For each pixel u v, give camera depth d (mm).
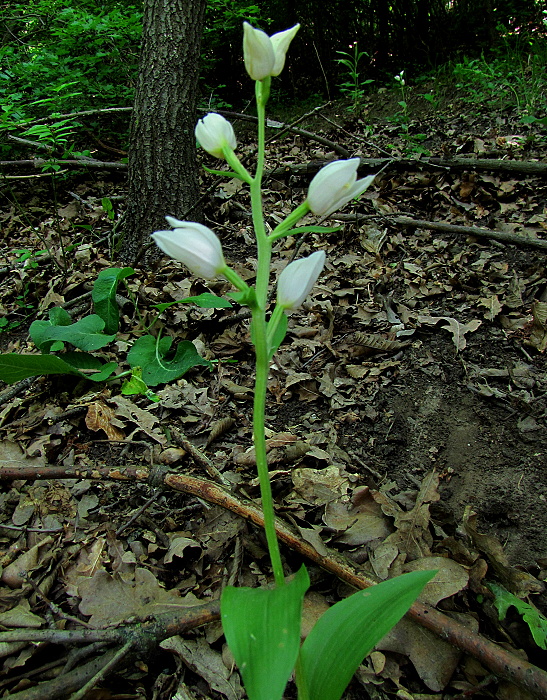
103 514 272
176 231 150
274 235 166
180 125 510
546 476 282
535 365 351
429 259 482
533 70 804
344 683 153
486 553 231
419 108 884
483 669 198
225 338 406
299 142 813
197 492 253
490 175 570
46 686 184
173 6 493
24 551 253
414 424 328
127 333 418
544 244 442
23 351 410
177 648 206
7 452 304
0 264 527
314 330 409
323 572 235
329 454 305
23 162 656
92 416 327
